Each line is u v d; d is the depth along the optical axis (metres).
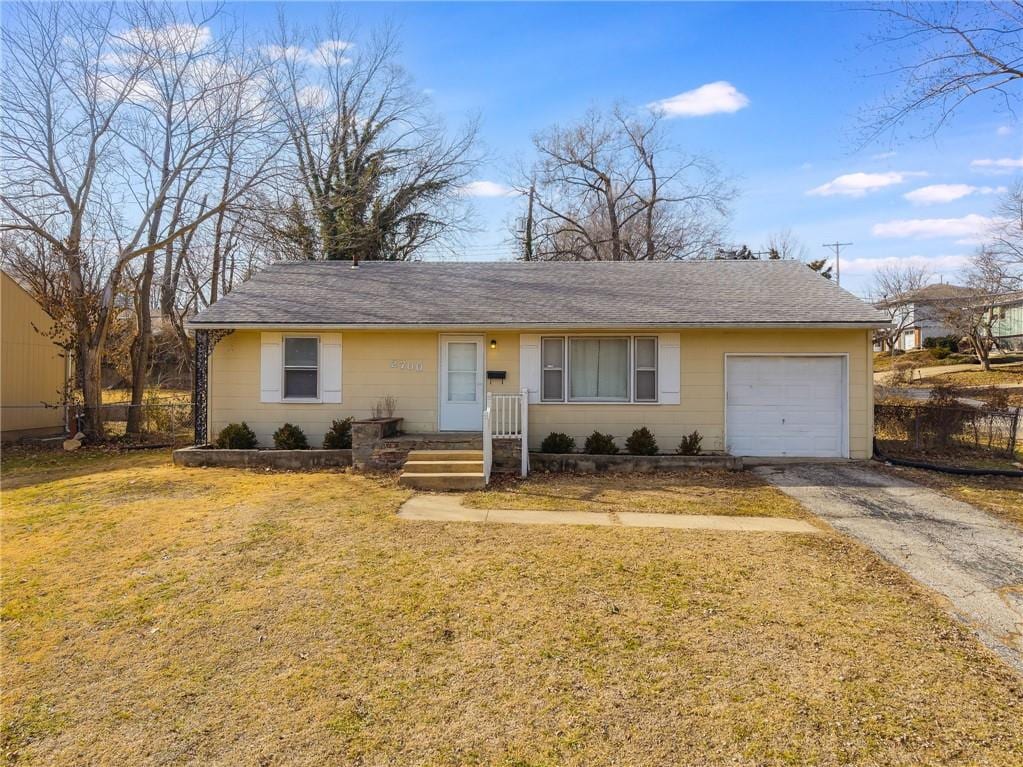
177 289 23.88
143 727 3.46
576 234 33.16
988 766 3.12
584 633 4.56
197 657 4.23
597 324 11.59
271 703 3.69
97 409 15.09
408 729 3.44
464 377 12.41
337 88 26.12
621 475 10.66
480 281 14.23
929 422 13.23
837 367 12.05
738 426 12.13
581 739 3.34
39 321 16.48
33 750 3.26
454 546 6.57
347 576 5.68
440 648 4.34
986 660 4.21
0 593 5.29
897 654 4.28
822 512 8.15
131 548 6.46
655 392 12.21
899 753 3.23
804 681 3.92
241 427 12.05
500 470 10.77
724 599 5.20
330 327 11.74
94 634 4.55
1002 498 8.93
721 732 3.40
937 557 6.35
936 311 37.22
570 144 32.56
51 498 8.78
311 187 23.11
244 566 5.94
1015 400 21.02
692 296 12.86
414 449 11.05
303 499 8.72
